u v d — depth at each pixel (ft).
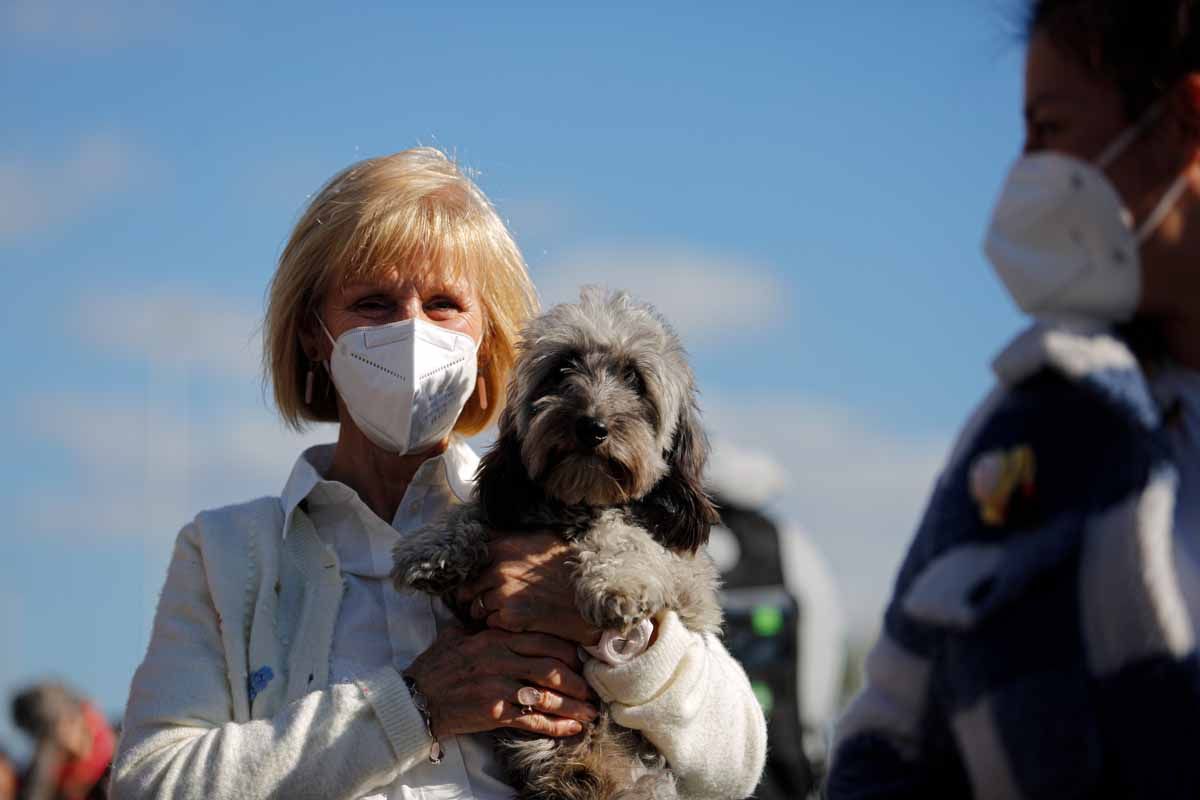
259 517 14.70
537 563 14.01
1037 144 10.01
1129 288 9.50
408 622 14.21
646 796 13.48
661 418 15.39
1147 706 8.57
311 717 12.96
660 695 13.39
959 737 9.50
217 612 14.23
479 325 15.65
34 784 31.73
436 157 16.17
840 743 10.63
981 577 9.26
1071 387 9.18
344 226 15.14
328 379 16.20
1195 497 9.16
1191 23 9.27
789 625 26.73
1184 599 8.73
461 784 13.33
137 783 13.11
